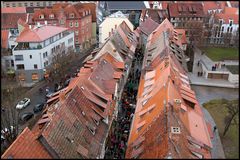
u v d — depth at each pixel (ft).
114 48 215.51
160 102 135.03
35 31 261.44
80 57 320.09
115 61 211.61
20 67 255.50
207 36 352.08
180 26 363.76
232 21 348.79
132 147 127.13
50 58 267.39
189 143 120.26
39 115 200.85
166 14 364.99
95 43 373.81
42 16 324.19
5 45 271.90
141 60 279.49
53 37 273.13
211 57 299.79
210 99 225.56
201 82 255.29
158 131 118.11
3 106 206.80
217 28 350.43
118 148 155.02
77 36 337.93
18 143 106.52
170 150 103.30
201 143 124.47
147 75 189.16
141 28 309.01
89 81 163.53
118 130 172.35
